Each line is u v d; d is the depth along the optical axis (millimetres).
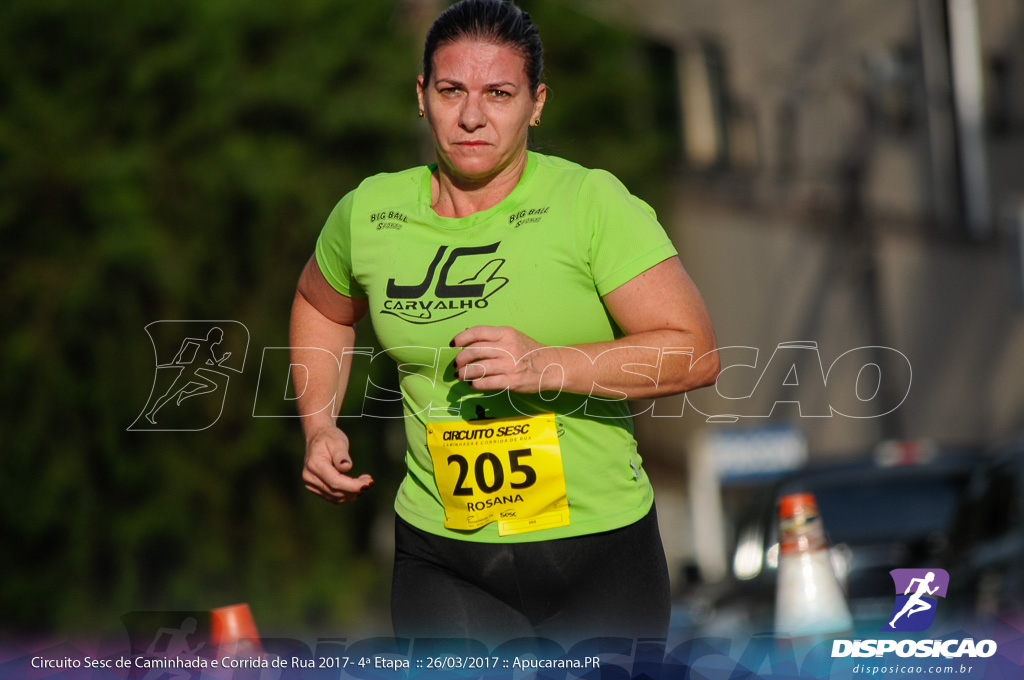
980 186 65438
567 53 52688
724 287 59781
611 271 8922
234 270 38656
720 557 46062
